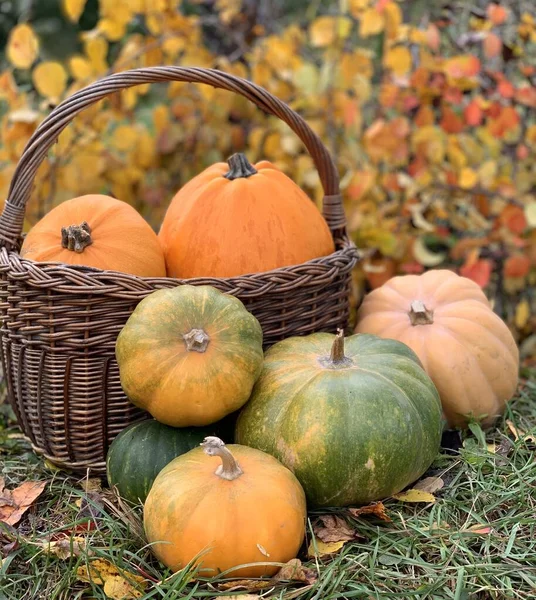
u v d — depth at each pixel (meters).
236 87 1.44
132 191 2.00
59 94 1.81
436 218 1.99
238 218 1.43
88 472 1.36
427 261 1.86
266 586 1.20
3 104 2.03
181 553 1.19
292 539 1.20
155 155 1.98
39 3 2.55
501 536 1.26
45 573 1.25
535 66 1.93
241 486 1.20
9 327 1.38
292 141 1.92
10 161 1.84
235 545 1.18
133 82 1.41
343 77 1.89
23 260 1.34
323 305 1.46
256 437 1.30
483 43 1.81
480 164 1.92
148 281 1.34
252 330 1.31
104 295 1.33
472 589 1.18
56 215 1.41
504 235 1.86
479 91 1.96
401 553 1.24
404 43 1.92
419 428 1.30
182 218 1.46
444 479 1.37
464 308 1.50
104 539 1.28
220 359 1.28
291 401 1.30
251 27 2.12
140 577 1.21
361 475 1.27
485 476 1.36
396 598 1.18
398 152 1.85
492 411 1.48
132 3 1.87
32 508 1.36
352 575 1.22
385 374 1.32
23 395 1.42
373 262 1.88
